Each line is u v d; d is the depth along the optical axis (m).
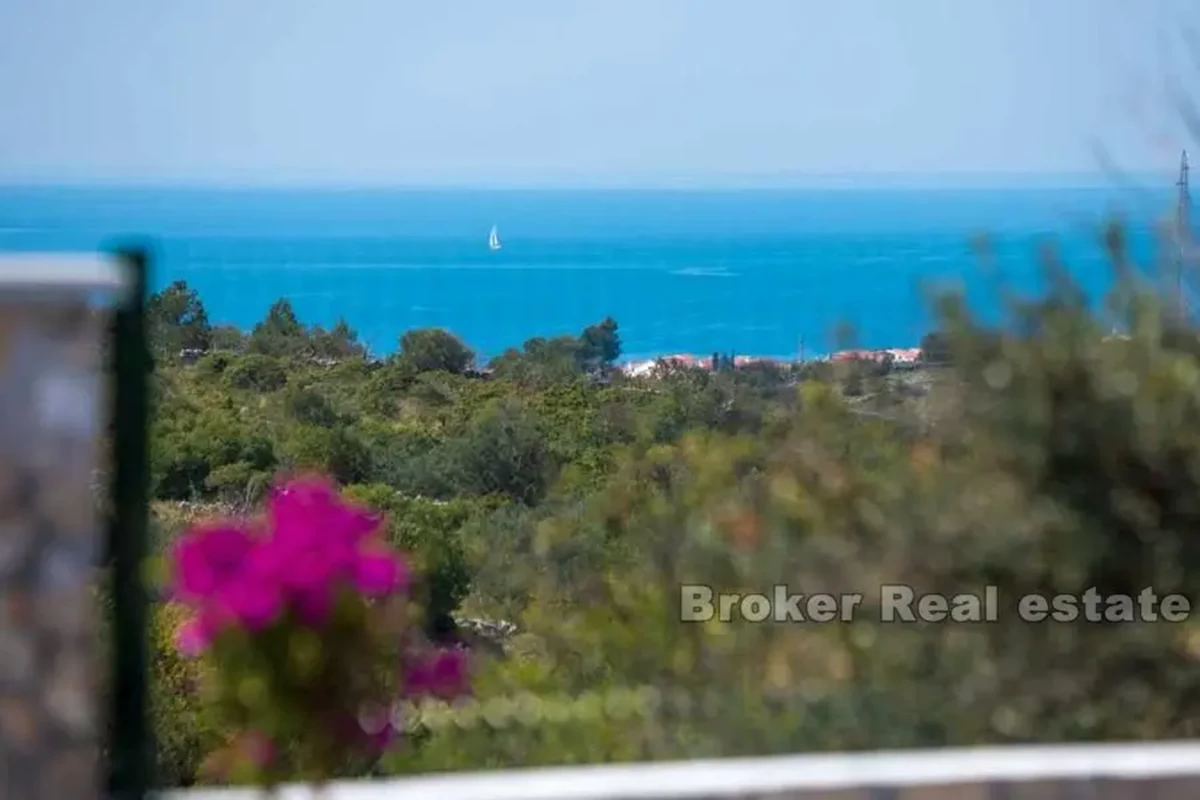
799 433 9.53
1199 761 6.36
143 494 5.46
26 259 5.32
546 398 42.19
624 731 8.59
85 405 5.39
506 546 11.63
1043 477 8.33
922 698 8.02
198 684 7.48
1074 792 6.23
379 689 6.18
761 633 8.89
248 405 42.31
